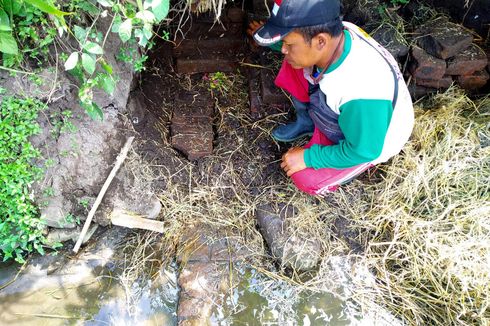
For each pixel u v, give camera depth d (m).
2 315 1.97
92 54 1.83
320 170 2.06
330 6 1.57
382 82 1.73
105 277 2.10
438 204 2.17
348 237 2.23
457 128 2.37
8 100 1.86
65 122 2.01
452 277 1.98
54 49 1.84
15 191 1.94
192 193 2.32
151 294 2.06
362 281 2.11
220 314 2.00
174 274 2.12
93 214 2.13
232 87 2.63
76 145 2.07
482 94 2.59
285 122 2.51
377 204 2.28
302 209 2.25
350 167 2.02
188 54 2.67
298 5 1.54
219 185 2.34
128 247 2.19
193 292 2.04
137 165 2.26
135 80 2.36
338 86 1.75
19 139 1.90
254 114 2.54
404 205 2.21
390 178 2.30
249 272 2.13
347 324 2.00
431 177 2.24
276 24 1.61
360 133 1.77
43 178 2.05
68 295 2.04
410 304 2.02
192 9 2.23
